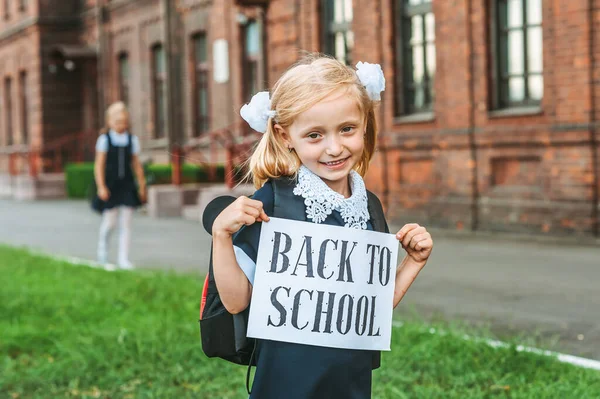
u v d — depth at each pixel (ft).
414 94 48.91
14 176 95.45
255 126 8.43
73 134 100.78
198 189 60.70
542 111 40.32
